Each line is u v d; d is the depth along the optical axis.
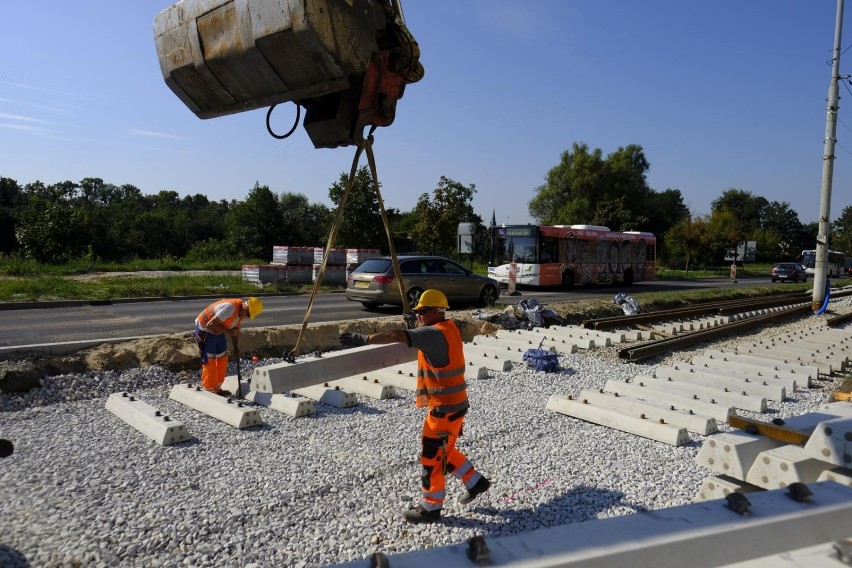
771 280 46.25
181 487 4.85
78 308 15.86
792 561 2.41
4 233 51.00
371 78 4.17
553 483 5.16
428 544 4.09
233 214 51.06
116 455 5.52
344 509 4.56
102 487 4.79
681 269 61.44
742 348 11.83
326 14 3.42
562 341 12.02
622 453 5.93
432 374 4.39
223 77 3.91
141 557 3.81
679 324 15.33
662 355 11.55
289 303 18.55
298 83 3.71
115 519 4.25
